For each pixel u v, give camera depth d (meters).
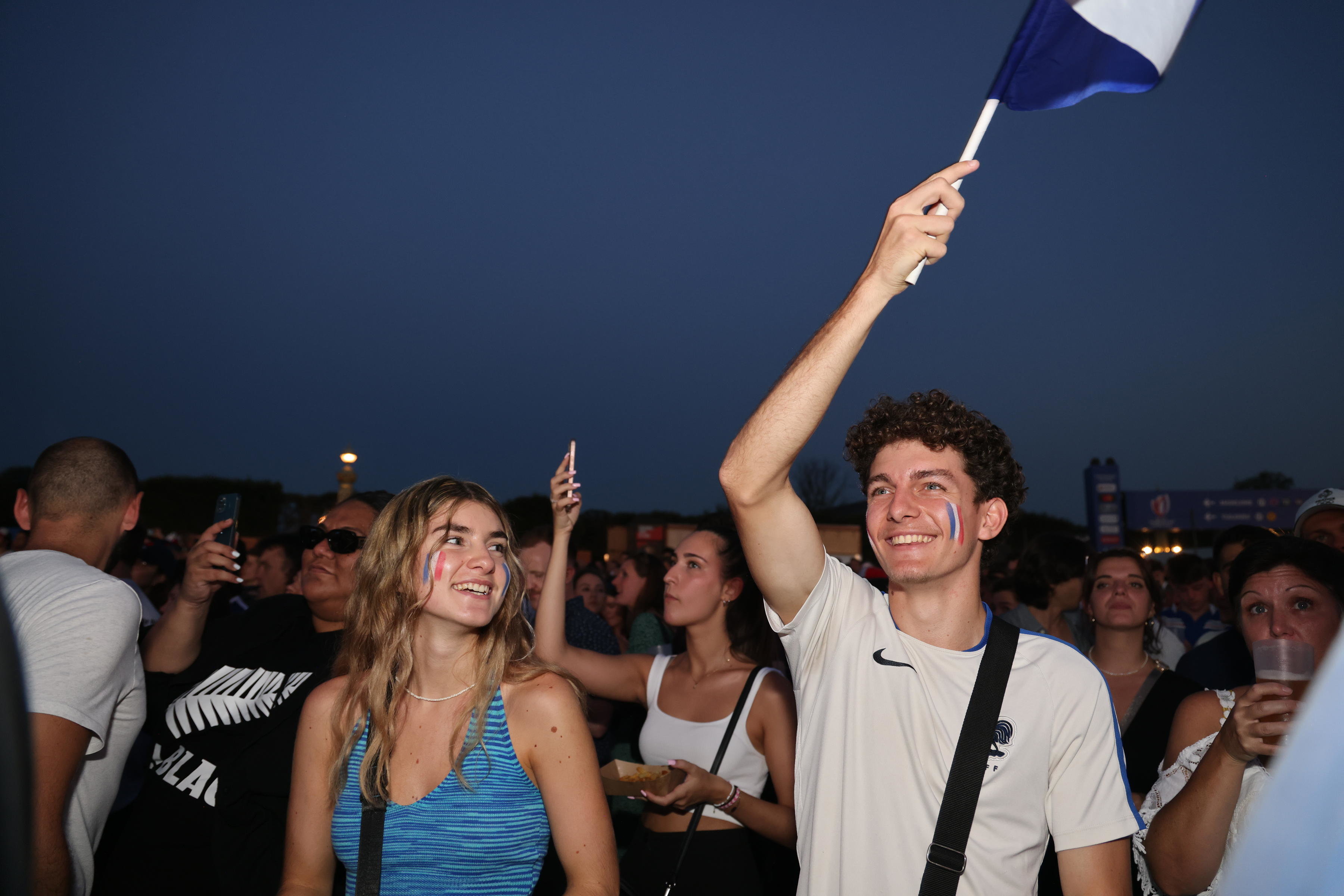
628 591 7.48
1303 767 0.46
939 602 1.96
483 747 2.08
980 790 1.76
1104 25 1.80
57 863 2.01
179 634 3.05
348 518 3.04
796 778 1.98
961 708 1.84
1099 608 3.48
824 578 2.00
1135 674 3.47
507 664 2.18
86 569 2.29
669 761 3.12
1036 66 1.79
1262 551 2.24
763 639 3.29
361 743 2.14
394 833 2.04
